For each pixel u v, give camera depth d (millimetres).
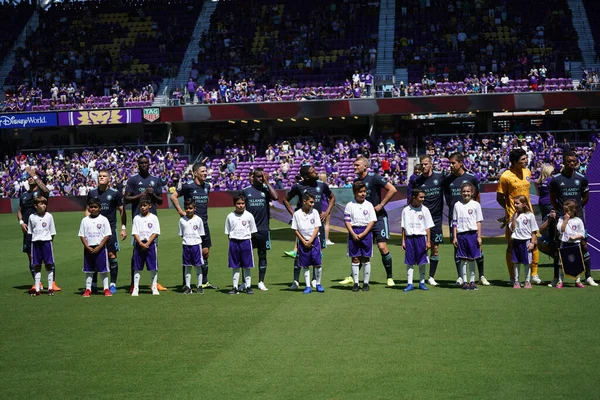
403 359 7125
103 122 41438
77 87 44469
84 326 9094
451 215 11906
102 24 48969
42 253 11812
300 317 9258
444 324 8602
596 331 8102
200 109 40969
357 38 44844
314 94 40469
